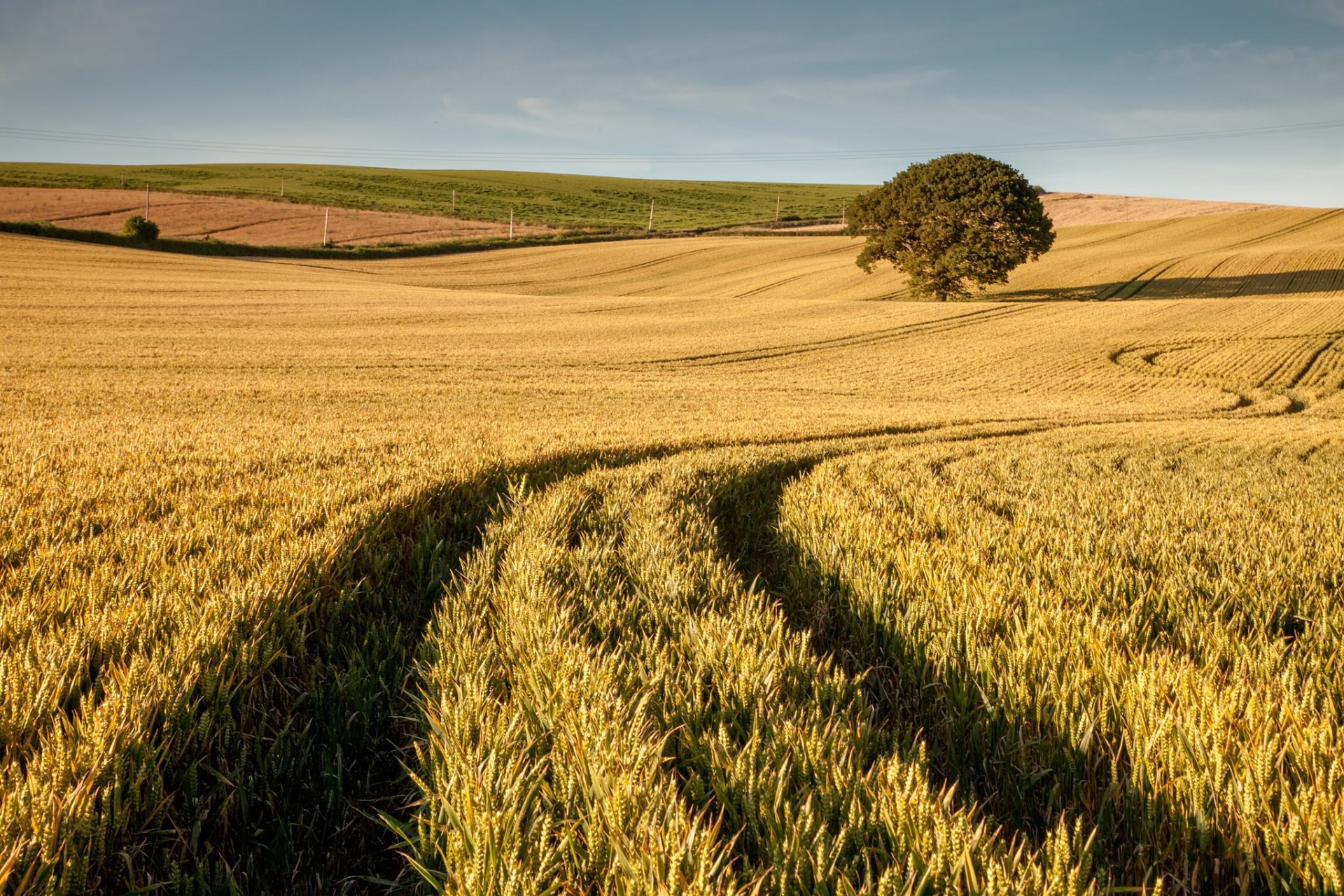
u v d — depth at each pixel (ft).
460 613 13.50
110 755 7.59
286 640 12.01
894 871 6.31
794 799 7.84
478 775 7.73
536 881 6.26
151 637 10.52
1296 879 7.04
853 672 14.06
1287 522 24.81
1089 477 35.22
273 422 45.83
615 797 7.05
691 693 10.21
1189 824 8.06
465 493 24.50
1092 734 9.68
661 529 19.94
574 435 42.78
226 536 16.47
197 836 8.09
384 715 11.23
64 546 15.26
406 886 8.30
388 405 63.31
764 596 15.76
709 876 6.30
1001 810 9.80
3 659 9.07
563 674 9.94
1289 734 9.07
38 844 6.54
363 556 16.65
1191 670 10.64
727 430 49.44
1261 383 104.27
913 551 17.74
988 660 11.66
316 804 9.65
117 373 78.07
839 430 53.57
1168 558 18.61
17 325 114.01
